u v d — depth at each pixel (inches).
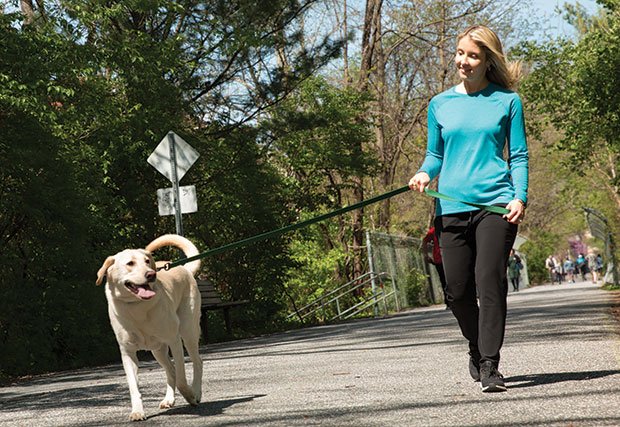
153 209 767.1
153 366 470.6
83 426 243.0
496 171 249.1
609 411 198.4
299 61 884.6
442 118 255.8
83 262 573.6
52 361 537.6
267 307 888.3
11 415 287.3
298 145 1056.8
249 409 249.8
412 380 292.0
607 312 598.5
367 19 1352.1
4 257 547.5
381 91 1457.9
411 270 1362.0
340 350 475.5
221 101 861.8
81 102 650.2
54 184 565.6
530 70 1350.9
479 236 244.7
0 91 518.3
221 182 827.4
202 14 854.5
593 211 1469.0
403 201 1691.7
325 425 210.1
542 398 223.1
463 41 251.4
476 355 265.9
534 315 631.8
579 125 1101.7
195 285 271.6
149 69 713.0
